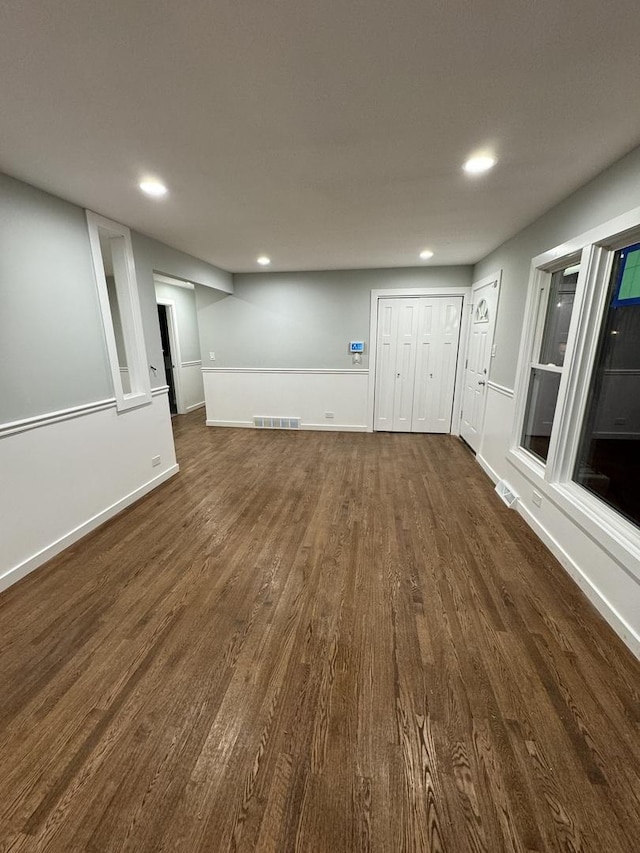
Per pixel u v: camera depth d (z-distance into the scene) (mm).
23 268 2113
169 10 999
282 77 1268
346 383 5359
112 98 1364
